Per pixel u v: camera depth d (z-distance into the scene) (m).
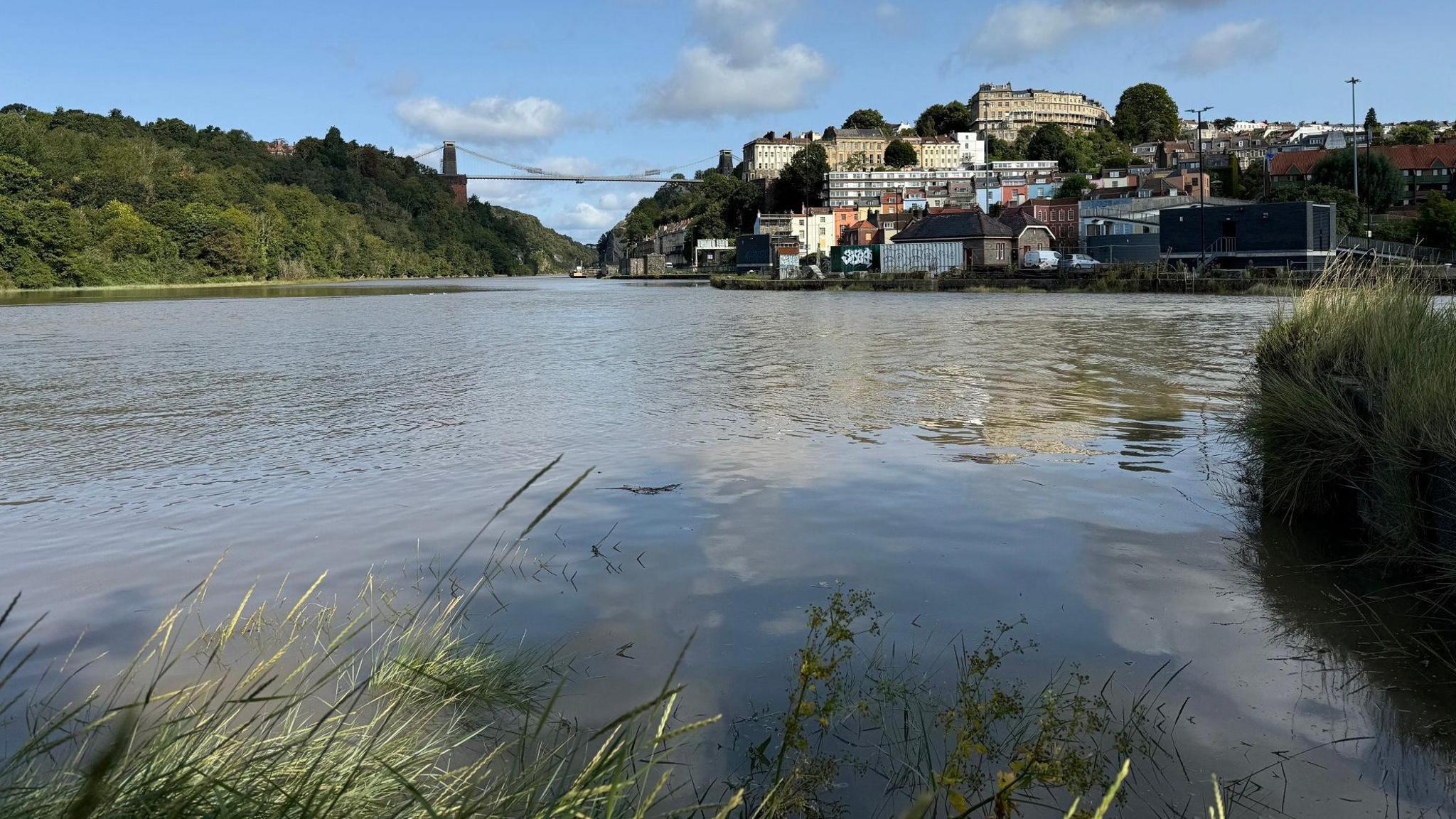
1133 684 4.19
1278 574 5.59
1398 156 111.19
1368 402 6.32
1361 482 6.39
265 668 3.12
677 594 5.44
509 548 6.34
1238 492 7.49
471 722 3.84
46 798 2.32
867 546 6.28
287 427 11.24
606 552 6.25
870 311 37.09
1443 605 5.01
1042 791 3.38
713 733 3.77
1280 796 3.28
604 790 2.54
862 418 11.08
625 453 9.38
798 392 13.45
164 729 2.60
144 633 4.94
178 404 13.30
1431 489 5.48
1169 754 3.57
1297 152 112.94
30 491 8.20
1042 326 25.38
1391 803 3.25
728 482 8.10
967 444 9.45
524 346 23.05
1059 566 5.81
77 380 16.38
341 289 99.75
